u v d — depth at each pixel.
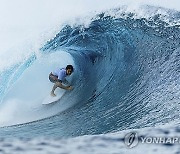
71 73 32.34
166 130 28.41
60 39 33.66
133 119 30.23
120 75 33.66
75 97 32.31
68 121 30.80
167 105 31.11
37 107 31.80
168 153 25.39
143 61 33.91
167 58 33.72
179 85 32.28
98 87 32.97
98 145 26.80
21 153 25.75
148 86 32.59
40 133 29.39
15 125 31.02
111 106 31.75
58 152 25.83
